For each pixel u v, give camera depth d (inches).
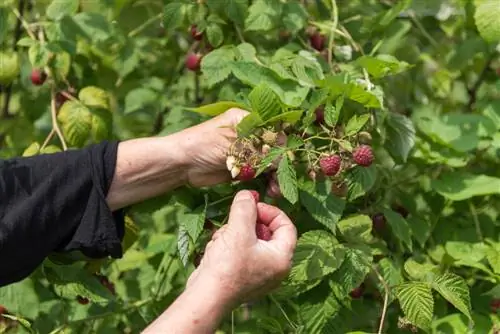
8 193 98.1
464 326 107.6
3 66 123.9
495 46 134.5
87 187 99.1
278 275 85.8
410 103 140.4
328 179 101.2
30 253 98.4
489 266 116.6
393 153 112.7
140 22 137.5
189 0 117.5
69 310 120.8
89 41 127.2
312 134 100.3
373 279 108.7
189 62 119.7
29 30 125.0
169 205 107.7
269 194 102.0
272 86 101.9
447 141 118.6
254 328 109.7
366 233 105.7
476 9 120.0
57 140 129.5
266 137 93.4
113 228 99.8
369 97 98.0
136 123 141.6
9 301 114.5
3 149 134.2
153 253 121.6
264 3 114.7
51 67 123.6
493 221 120.6
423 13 137.0
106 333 122.8
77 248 99.9
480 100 134.9
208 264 83.9
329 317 103.9
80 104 120.6
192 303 81.6
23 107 138.6
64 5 122.1
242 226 85.0
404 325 99.1
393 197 118.8
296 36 118.3
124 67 134.3
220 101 107.2
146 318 121.0
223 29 119.0
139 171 99.5
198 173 100.0
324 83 98.8
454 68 137.2
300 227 108.1
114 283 127.8
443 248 117.3
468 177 116.6
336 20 116.6
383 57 107.6
